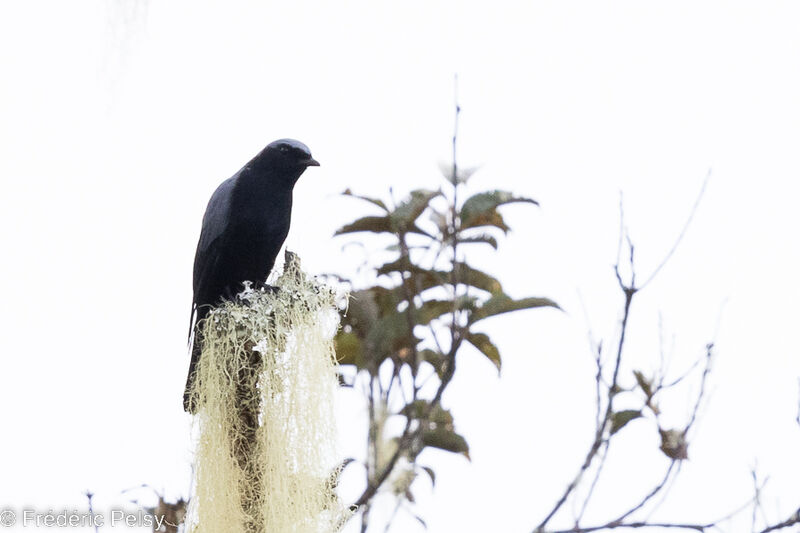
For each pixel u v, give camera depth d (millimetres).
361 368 10641
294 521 8281
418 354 10461
